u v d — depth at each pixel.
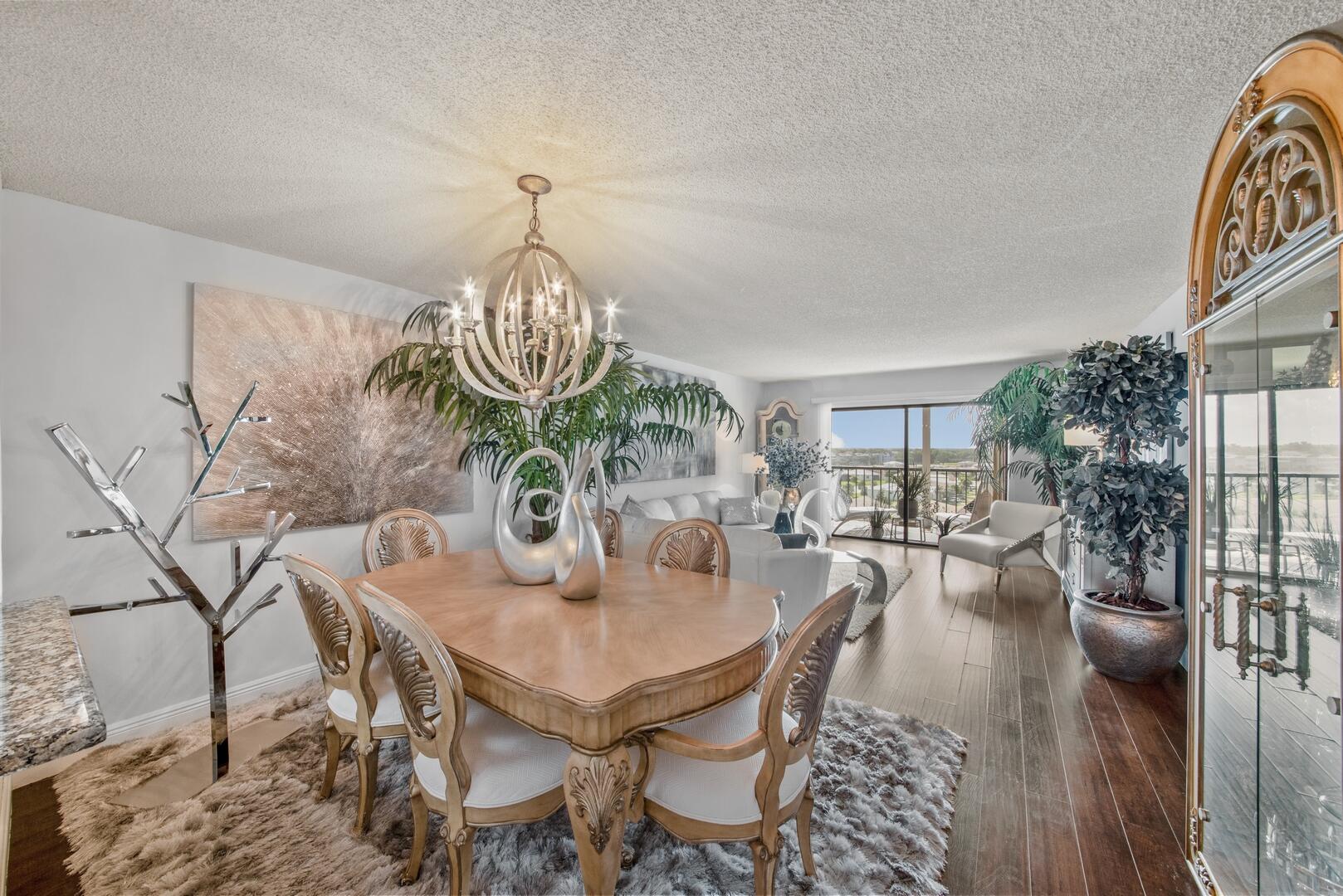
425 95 1.40
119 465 2.14
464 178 1.83
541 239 1.89
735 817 1.21
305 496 2.68
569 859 1.53
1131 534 2.63
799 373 6.71
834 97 1.40
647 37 1.18
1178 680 2.71
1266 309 1.19
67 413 2.03
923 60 1.26
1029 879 1.47
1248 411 1.28
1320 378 1.01
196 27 1.15
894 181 1.84
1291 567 1.12
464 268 2.76
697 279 2.92
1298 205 1.04
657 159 1.71
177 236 2.29
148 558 2.21
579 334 1.85
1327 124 0.93
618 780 1.13
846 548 6.50
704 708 1.29
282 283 2.62
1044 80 1.33
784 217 2.14
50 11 1.08
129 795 1.79
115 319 2.13
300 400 2.66
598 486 2.03
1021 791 1.85
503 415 3.20
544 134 1.57
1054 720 2.33
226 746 1.92
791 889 1.42
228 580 2.44
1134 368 2.62
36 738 0.72
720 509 5.88
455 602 1.73
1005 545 4.55
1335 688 0.98
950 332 4.28
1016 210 2.08
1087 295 3.21
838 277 2.88
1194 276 1.51
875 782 1.87
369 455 2.94
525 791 1.28
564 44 1.21
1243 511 1.31
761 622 1.55
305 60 1.26
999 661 3.00
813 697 1.23
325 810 1.71
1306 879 1.07
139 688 2.20
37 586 1.97
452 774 1.22
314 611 1.56
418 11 1.10
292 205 2.04
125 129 1.55
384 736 1.60
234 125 1.53
